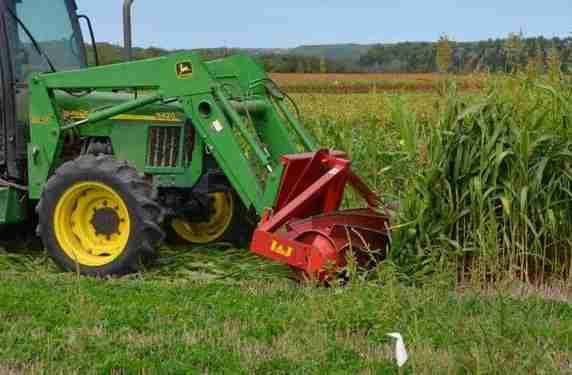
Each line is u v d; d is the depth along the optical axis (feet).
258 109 29.19
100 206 27.02
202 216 30.76
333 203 26.23
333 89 142.92
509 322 19.26
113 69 27.76
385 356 18.88
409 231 25.98
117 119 28.76
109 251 26.91
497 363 16.30
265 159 26.16
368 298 21.86
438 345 19.35
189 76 26.99
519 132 26.11
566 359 18.54
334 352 19.10
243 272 26.86
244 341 19.72
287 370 18.15
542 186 26.63
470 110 26.30
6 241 31.71
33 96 28.32
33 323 20.74
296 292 24.00
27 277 25.75
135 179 26.43
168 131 28.76
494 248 25.45
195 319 21.35
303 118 43.98
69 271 26.89
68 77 28.04
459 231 26.53
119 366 18.08
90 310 21.43
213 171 29.66
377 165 33.27
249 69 29.66
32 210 30.60
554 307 22.95
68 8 31.60
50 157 28.40
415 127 28.35
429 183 26.35
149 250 26.43
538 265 26.73
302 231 25.22
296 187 26.07
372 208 26.84
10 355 18.63
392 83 146.00
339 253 24.86
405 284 25.43
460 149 26.35
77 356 18.67
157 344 19.54
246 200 26.50
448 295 23.11
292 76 164.25
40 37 30.04
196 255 29.35
